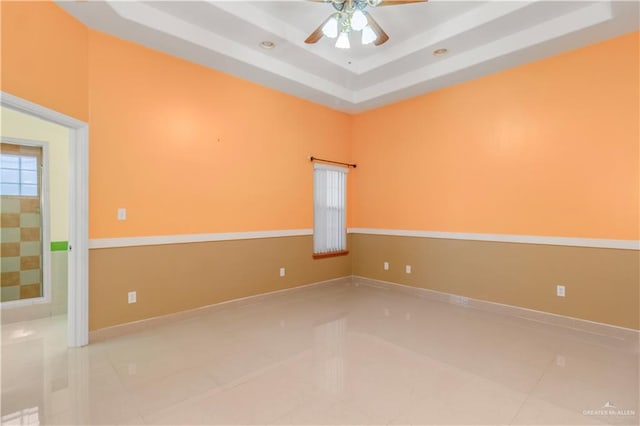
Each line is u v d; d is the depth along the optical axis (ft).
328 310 13.28
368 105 17.07
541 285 12.02
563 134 11.49
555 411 6.57
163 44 10.93
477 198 13.70
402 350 9.41
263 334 10.63
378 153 17.47
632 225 10.21
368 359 8.83
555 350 9.44
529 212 12.30
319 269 17.15
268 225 14.88
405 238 16.29
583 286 11.10
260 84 14.37
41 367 8.32
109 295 10.39
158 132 11.45
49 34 8.50
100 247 10.21
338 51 13.37
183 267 12.11
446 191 14.69
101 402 6.82
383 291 16.48
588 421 6.26
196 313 12.44
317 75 14.74
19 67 7.64
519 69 12.47
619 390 7.32
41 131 12.12
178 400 6.91
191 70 12.25
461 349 9.50
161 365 8.46
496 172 13.12
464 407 6.70
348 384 7.56
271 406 6.72
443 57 12.98
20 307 11.72
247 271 14.12
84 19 9.46
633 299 10.19
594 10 9.66
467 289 14.02
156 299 11.43
